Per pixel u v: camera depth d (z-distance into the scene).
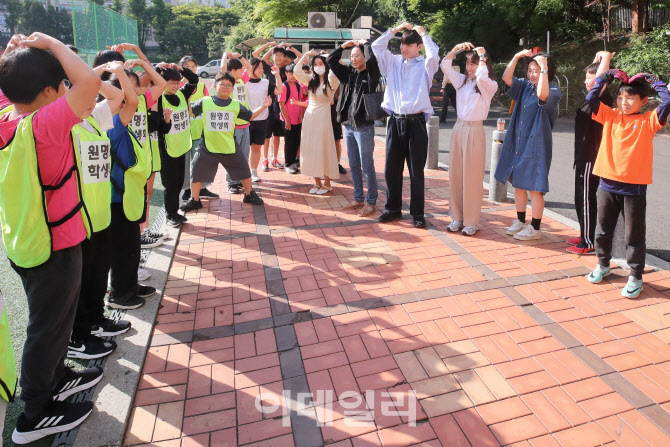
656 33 13.37
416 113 4.93
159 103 4.67
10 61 2.05
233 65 6.64
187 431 2.49
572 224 5.23
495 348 3.08
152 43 74.31
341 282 4.03
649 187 6.84
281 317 3.52
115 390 2.75
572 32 17.23
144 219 3.55
